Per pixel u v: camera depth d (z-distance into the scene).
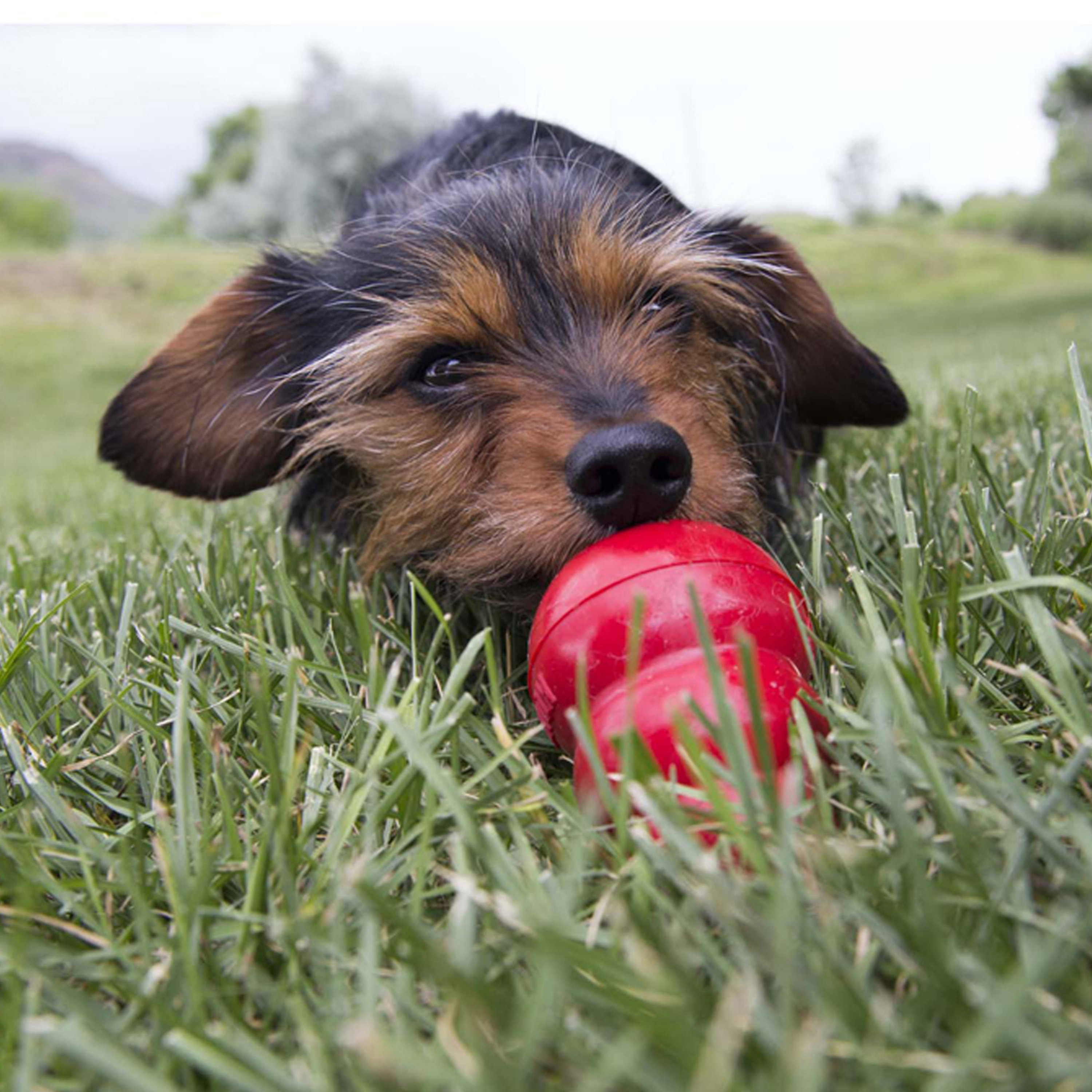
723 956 0.17
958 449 0.29
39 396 2.09
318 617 0.31
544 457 0.28
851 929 0.18
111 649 0.31
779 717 0.20
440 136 0.47
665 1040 0.15
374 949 0.17
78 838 0.22
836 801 0.20
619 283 0.32
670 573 0.22
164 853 0.20
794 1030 0.15
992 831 0.19
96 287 2.94
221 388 0.37
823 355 0.39
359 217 0.41
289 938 0.18
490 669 0.24
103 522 0.50
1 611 0.32
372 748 0.23
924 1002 0.16
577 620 0.22
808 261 0.40
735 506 0.29
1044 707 0.24
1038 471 0.32
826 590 0.24
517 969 0.18
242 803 0.23
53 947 0.19
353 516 0.36
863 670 0.24
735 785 0.18
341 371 0.33
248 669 0.26
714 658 0.19
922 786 0.19
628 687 0.20
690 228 0.35
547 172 0.36
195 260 3.19
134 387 0.37
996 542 0.26
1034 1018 0.15
